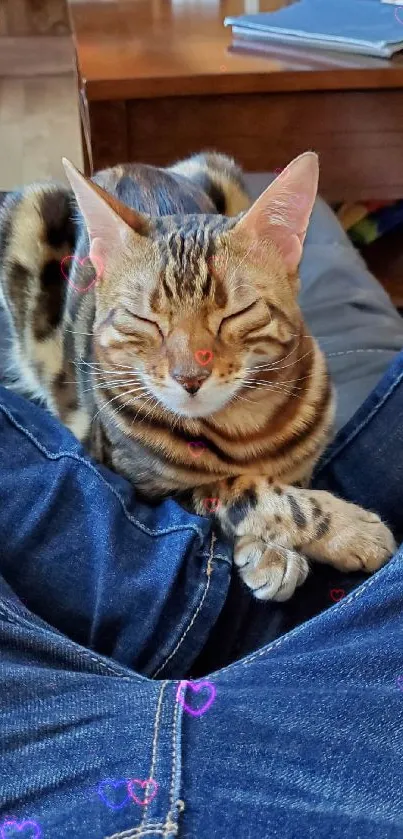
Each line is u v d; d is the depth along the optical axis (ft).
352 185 2.12
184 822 0.57
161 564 0.84
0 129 4.02
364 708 0.64
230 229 1.09
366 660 0.68
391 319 1.59
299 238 1.11
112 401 1.16
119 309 1.11
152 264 1.09
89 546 0.86
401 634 0.71
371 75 1.93
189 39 2.23
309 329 1.48
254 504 1.06
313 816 0.56
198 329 1.05
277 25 2.17
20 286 1.65
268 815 0.57
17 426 0.95
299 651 0.74
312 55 2.03
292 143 2.05
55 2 4.66
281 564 0.96
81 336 1.39
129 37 2.28
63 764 0.63
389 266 2.43
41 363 1.56
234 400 1.09
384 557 0.97
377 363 1.43
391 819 0.56
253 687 0.68
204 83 1.91
